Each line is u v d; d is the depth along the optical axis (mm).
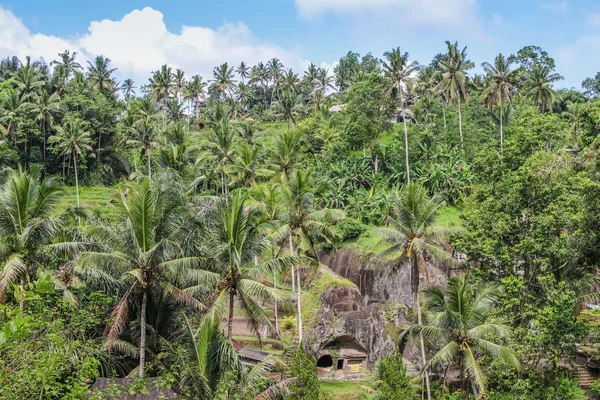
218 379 22625
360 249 52438
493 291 30906
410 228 35969
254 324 30797
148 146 65688
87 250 28703
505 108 71438
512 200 34250
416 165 63250
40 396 14258
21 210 27703
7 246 27109
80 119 74875
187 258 27891
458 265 37531
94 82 88875
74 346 18781
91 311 28359
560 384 31172
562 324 29000
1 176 33594
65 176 77125
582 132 32312
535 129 37094
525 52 83375
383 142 74438
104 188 77812
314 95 102000
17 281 27125
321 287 47969
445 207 59156
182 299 29406
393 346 41250
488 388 33594
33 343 17938
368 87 65000
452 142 66938
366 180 62125
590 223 29922
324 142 73688
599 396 35156
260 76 118625
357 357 41875
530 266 34219
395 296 47750
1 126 66188
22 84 76750
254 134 73875
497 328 28938
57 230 28250
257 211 34375
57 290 29062
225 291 30031
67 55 97625
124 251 27969
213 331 23031
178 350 24812
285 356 35750
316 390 30031
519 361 30219
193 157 64188
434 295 31312
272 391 24109
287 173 52219
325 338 41188
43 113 72750
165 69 93688
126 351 29562
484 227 35219
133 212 27078
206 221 30641
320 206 58250
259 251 31859
